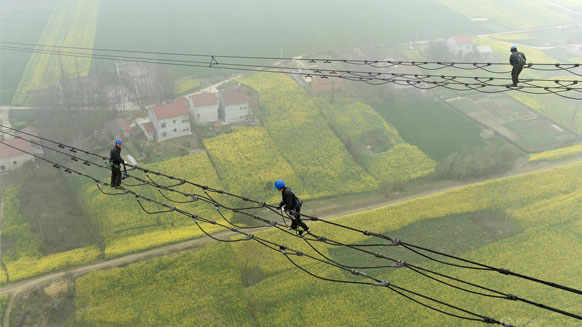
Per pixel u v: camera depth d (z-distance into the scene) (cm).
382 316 5041
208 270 5659
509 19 15888
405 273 5703
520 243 6128
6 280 5594
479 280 5534
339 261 5931
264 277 5609
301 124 9369
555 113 10038
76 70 11744
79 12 15712
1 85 11138
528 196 7112
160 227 6631
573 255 5906
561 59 12738
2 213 6850
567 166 7938
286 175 7925
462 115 10031
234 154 8394
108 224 6569
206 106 9169
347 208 7169
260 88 10738
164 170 7912
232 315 5088
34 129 9006
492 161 7912
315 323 4966
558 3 17750
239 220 6800
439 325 4928
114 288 5425
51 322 5066
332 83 10462
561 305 5162
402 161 8425
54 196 7294
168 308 5162
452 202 6962
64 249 6203
